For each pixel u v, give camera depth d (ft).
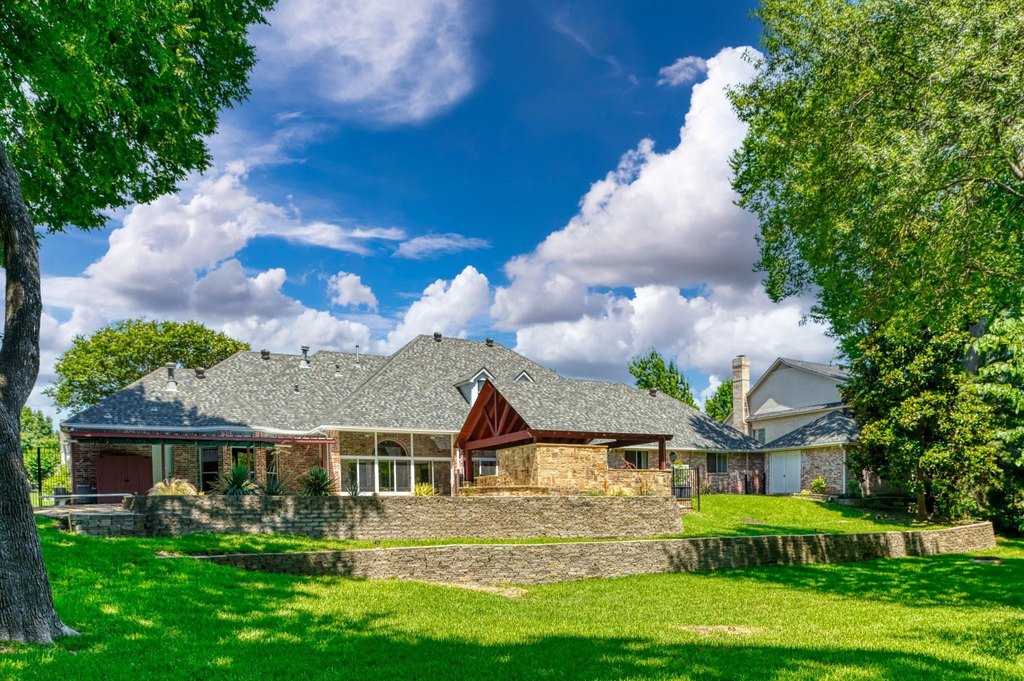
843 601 51.16
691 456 139.03
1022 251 58.80
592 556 61.57
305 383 119.24
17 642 27.25
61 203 55.31
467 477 98.58
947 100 47.93
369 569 52.19
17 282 30.55
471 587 53.62
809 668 29.43
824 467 129.49
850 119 57.57
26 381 29.94
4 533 27.81
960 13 47.32
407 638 34.35
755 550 70.18
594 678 27.45
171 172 60.23
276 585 43.91
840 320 77.15
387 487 104.22
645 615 44.19
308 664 28.66
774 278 87.56
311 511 62.59
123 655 27.81
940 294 56.44
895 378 100.27
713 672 28.45
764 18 70.13
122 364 158.71
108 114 51.06
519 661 30.19
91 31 38.60
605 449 83.66
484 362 127.65
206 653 28.99
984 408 93.35
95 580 37.50
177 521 57.26
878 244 56.95
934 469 99.25
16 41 38.01
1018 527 98.94
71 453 94.22
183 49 51.16
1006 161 50.67
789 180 73.36
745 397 165.07
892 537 79.46
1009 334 44.37
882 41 54.19
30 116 45.32
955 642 36.58
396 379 113.91
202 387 108.47
